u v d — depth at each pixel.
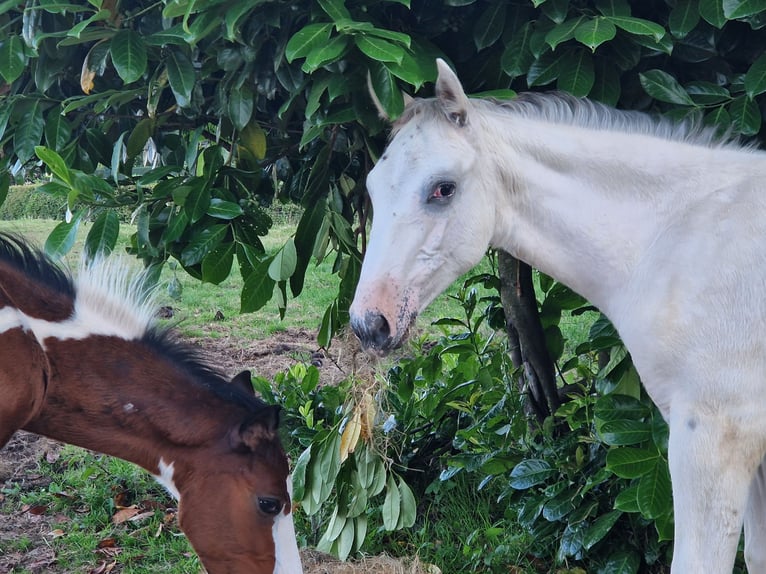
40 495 4.45
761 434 2.30
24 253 2.74
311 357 6.43
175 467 2.67
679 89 2.62
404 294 2.39
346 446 3.21
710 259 2.32
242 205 3.19
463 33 2.88
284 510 2.66
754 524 2.59
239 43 2.80
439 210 2.40
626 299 2.49
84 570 3.76
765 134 2.90
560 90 2.62
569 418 3.57
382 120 2.73
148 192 3.13
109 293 2.77
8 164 3.22
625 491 2.97
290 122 3.43
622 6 2.59
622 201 2.51
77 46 3.13
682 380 2.35
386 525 3.51
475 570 3.53
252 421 2.58
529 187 2.53
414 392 4.56
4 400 2.57
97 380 2.67
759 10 2.31
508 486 3.75
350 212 3.49
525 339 3.81
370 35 2.44
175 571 3.71
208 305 8.23
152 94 2.96
